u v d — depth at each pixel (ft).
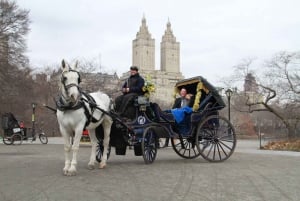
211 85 50.39
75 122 37.27
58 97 38.04
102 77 177.99
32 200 26.40
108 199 26.73
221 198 27.14
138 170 40.52
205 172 39.22
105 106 42.68
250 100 162.20
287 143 88.63
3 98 178.70
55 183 32.63
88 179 34.65
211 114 50.88
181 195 28.07
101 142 46.29
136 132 44.68
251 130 217.56
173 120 47.29
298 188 30.78
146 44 463.01
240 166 44.47
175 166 44.11
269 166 44.65
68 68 36.86
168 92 287.28
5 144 110.52
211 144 51.88
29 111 199.72
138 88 45.62
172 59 477.36
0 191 29.40
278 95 142.72
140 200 26.45
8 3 167.53
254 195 28.17
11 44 169.37
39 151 76.33
